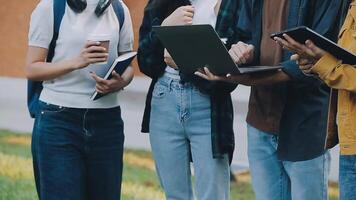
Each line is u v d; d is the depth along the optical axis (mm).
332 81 4883
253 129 5797
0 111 11664
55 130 5738
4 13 13016
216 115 5875
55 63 5688
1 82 12680
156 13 5949
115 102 5875
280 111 5637
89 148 5809
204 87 5809
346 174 4969
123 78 5809
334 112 5086
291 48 4922
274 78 5406
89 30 5719
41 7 5711
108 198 5941
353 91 4848
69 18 5711
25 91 12336
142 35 6004
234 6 5809
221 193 6004
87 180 5898
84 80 5738
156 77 6031
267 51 5609
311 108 5578
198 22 5824
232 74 5238
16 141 10656
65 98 5734
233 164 9266
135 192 8703
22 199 8672
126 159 9773
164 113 5984
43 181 5793
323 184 5691
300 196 5656
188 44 5258
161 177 6125
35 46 5734
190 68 5441
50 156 5750
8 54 12945
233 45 5559
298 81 5461
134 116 10789
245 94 10305
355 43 4898
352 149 4871
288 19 5512
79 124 5762
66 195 5742
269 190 5805
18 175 9352
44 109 5770
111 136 5875
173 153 6020
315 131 5586
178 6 5926
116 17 5820
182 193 6113
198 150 5941
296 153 5586
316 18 5422
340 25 5246
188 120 5910
